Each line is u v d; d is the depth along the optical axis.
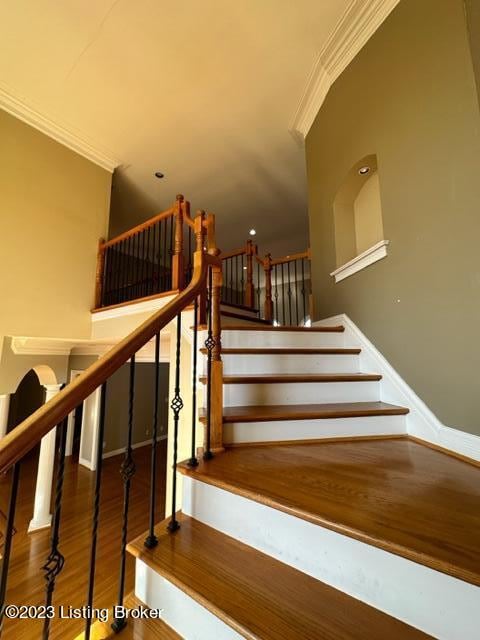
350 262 2.14
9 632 2.25
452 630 0.64
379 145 1.89
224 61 2.45
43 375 3.77
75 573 2.85
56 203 3.17
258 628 0.67
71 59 2.45
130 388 0.96
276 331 2.12
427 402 1.49
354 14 2.01
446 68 1.42
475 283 1.26
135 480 5.19
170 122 3.13
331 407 1.61
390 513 0.84
